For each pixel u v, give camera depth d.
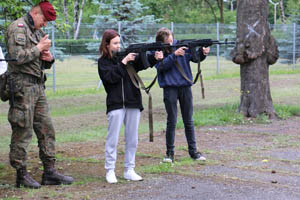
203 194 5.27
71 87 19.77
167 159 6.84
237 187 5.54
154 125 10.51
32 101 5.49
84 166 6.78
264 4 11.07
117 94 5.67
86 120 11.66
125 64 5.55
